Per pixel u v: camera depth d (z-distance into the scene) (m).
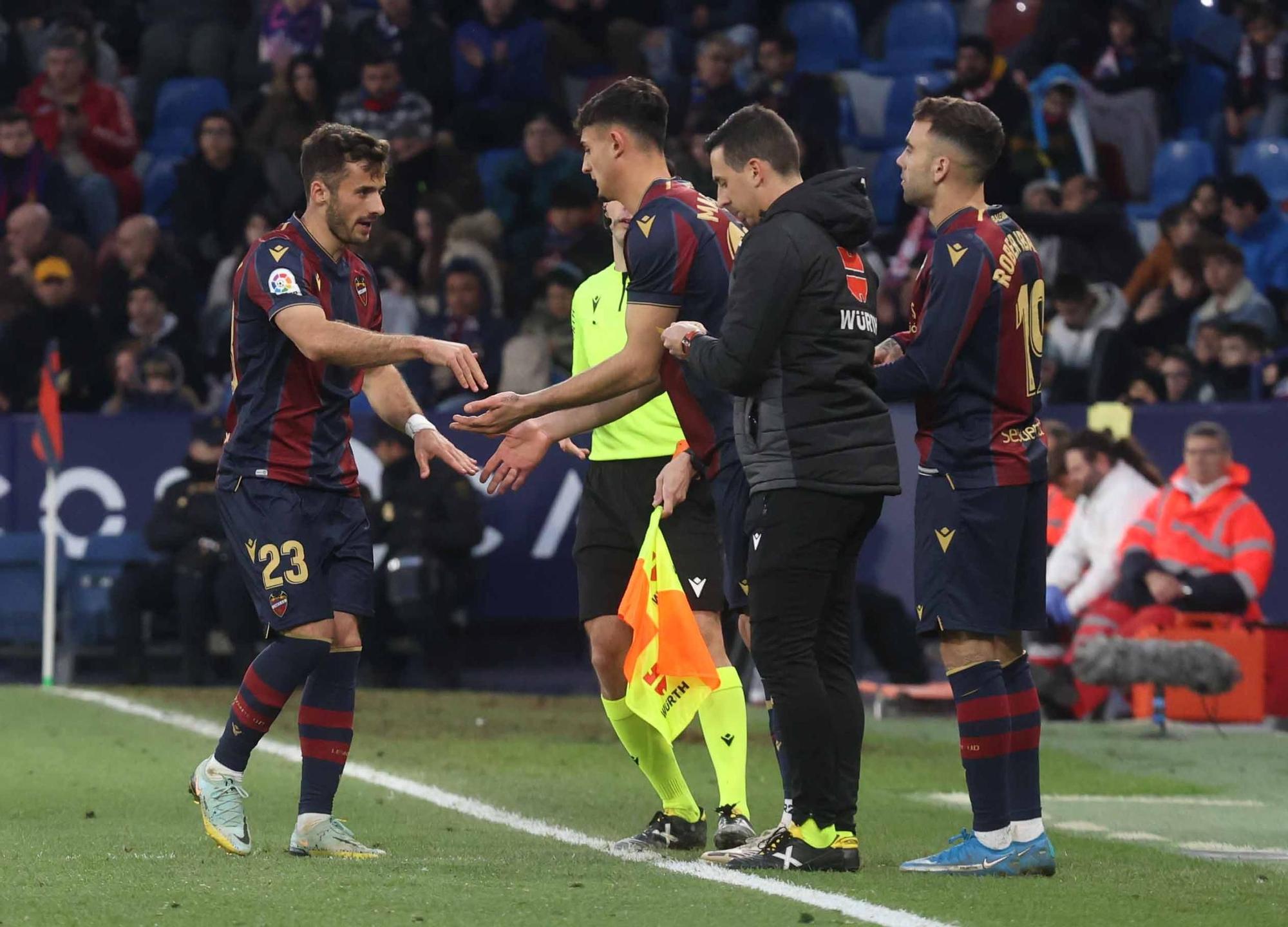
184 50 57.91
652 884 15.15
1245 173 51.94
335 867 16.12
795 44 51.41
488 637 40.09
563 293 45.88
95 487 40.94
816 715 15.92
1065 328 43.06
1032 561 16.64
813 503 15.75
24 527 41.03
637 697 17.30
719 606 18.84
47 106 53.50
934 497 16.33
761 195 16.48
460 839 18.77
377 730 31.66
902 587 37.22
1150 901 14.77
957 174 16.44
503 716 34.28
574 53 56.97
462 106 54.03
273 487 17.14
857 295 16.05
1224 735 33.66
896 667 37.25
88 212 51.72
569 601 39.88
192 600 39.00
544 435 17.64
